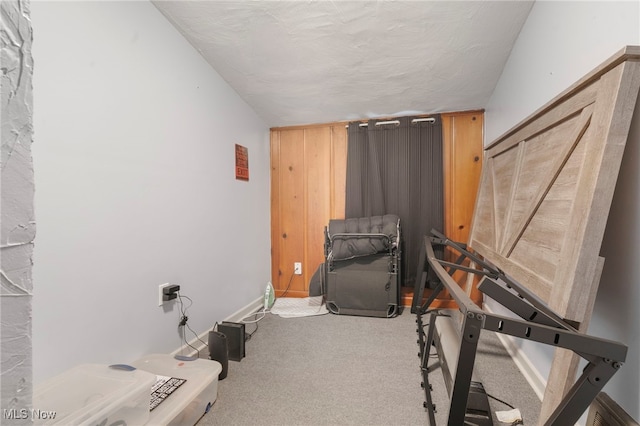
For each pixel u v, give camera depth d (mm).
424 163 2543
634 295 780
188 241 1709
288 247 2902
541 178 1100
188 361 1352
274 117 2697
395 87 2156
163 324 1510
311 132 2852
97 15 1167
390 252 2379
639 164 769
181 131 1654
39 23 974
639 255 764
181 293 1644
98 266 1170
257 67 1938
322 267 2611
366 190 2680
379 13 1444
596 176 740
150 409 1032
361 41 1657
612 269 877
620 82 719
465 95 2250
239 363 1646
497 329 620
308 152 2859
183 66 1663
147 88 1416
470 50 1728
